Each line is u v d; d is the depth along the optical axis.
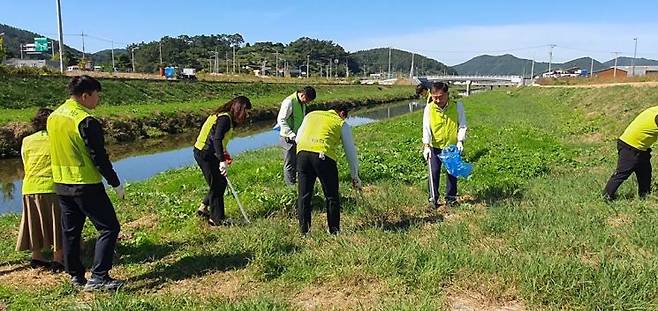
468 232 6.61
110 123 24.95
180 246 6.68
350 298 4.89
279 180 10.51
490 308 4.60
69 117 5.05
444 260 5.36
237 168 12.39
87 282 5.39
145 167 18.88
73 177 5.12
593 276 4.85
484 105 40.91
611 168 10.80
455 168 7.84
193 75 64.06
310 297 4.98
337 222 6.90
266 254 5.95
